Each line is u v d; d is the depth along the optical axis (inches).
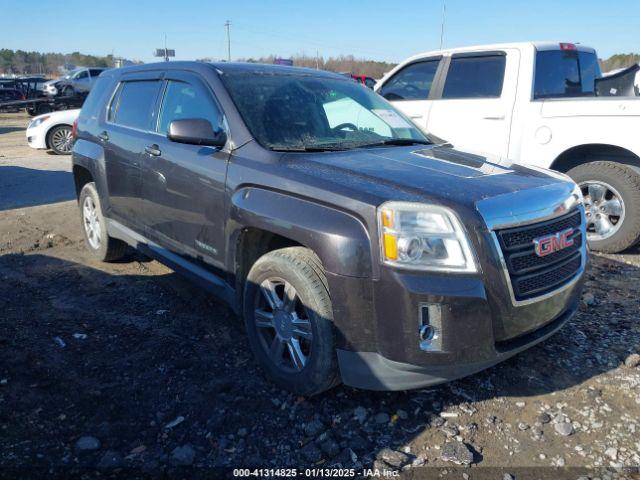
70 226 258.2
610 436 110.1
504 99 230.5
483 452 105.5
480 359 102.9
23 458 101.1
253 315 128.4
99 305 167.3
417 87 265.9
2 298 170.4
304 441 108.4
